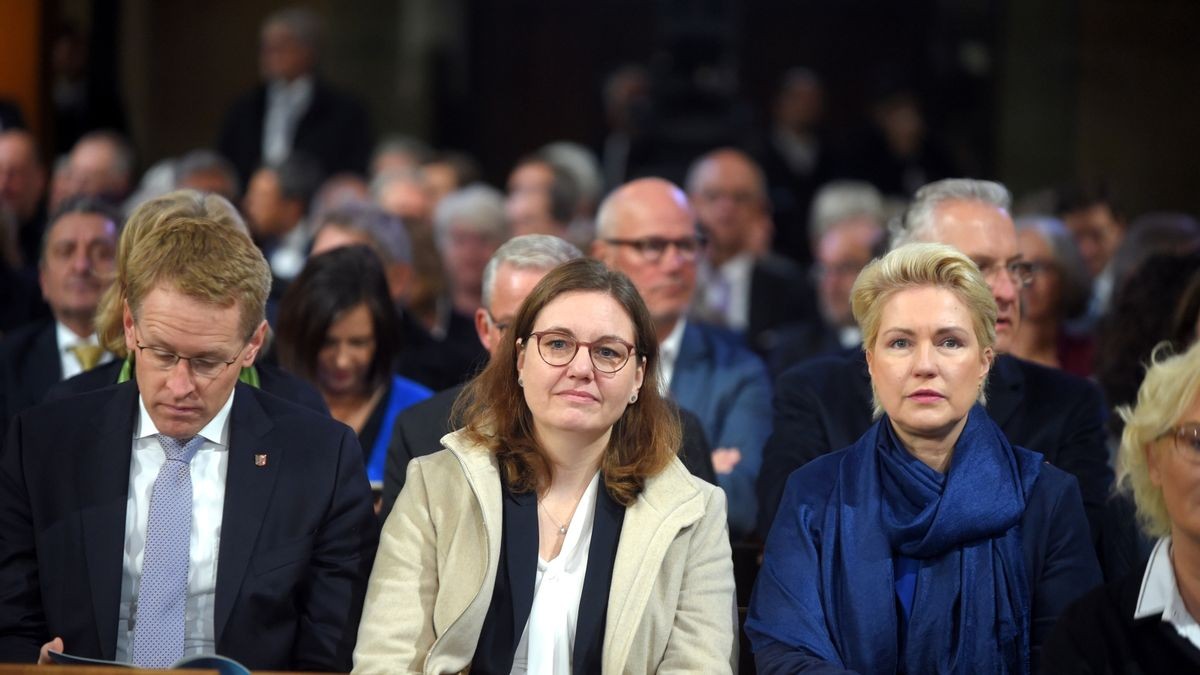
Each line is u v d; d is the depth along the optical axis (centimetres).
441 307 1734
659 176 2702
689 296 1275
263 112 2594
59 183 2022
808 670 769
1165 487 695
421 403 1002
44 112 2234
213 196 947
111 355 1128
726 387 1245
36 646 814
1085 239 1827
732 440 1217
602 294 806
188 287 788
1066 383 1029
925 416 794
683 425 1009
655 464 821
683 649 792
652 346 822
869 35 3438
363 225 1320
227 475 841
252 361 833
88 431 840
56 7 2288
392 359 1105
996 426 837
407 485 830
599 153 3416
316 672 827
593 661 791
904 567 814
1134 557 894
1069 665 717
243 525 831
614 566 799
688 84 2881
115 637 811
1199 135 3106
